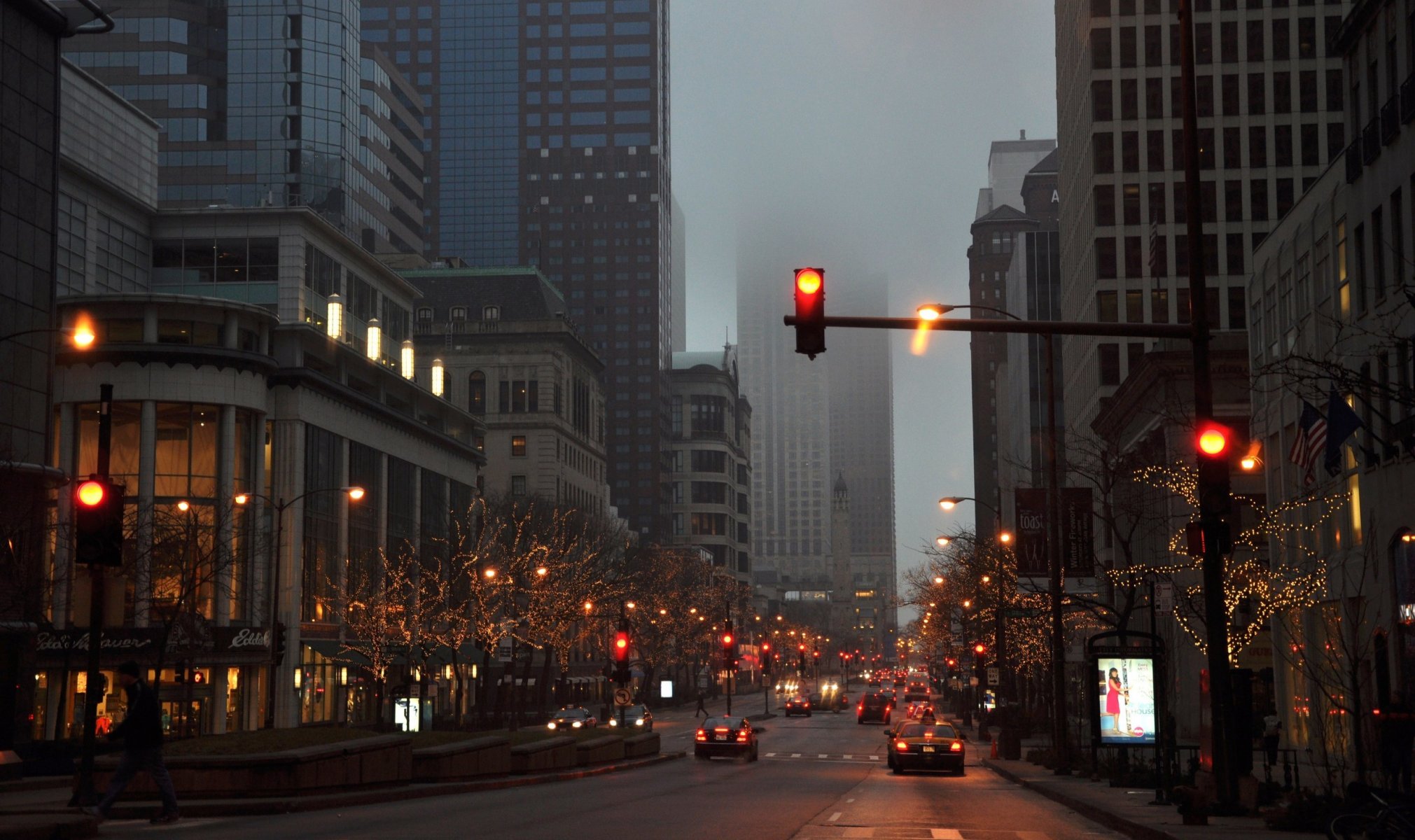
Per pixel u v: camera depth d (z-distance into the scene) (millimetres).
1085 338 106500
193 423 76562
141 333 76938
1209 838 22125
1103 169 101312
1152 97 101188
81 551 27438
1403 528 41219
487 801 33344
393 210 166375
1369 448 45031
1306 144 99125
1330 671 40375
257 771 30094
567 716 83312
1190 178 25672
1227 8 100812
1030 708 94750
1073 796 34094
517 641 93812
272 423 82625
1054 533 46812
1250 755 28219
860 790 39375
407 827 24938
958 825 27328
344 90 144750
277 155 140625
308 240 96188
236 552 69875
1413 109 40656
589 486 170875
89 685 27906
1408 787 26703
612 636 128000
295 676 80938
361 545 93062
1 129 52812
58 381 75375
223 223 94562
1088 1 102688
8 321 52750
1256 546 64312
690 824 25938
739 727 62344
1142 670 41719
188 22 144000
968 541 81625
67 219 84812
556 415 155625
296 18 142750
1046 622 70812
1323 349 49906
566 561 106000
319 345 88062
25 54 54625
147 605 63000
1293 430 54594
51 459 55188
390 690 90875
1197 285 25219
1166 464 66312
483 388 154750
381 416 97562
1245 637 53281
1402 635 41500
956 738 50750
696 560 172500
